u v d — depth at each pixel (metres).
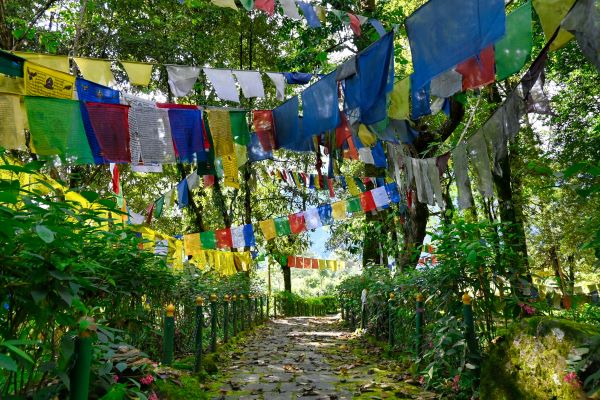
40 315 2.06
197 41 12.57
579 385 2.79
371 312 9.52
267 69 15.52
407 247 8.97
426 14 3.47
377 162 7.51
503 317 4.43
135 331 3.98
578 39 2.64
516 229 6.11
